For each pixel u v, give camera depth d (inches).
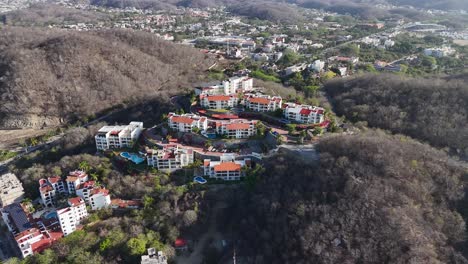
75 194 7795.3
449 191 6658.5
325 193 6633.9
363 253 5713.6
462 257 5708.7
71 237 6761.8
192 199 7509.8
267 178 7642.7
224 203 7682.1
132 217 7263.8
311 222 6284.5
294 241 6230.3
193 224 7096.5
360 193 6353.3
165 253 6510.8
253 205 7234.3
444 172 6973.4
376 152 7190.0
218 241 7086.6
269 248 6456.7
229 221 7416.3
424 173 6924.2
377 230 5871.1
